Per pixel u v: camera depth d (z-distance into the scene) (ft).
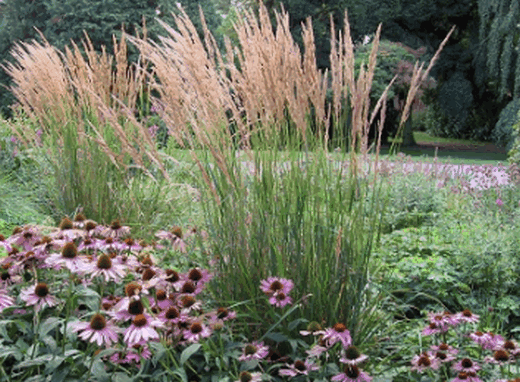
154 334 6.74
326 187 9.37
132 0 67.41
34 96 16.21
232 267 9.60
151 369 7.71
